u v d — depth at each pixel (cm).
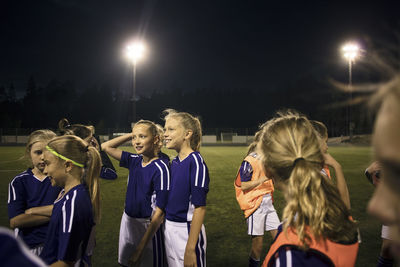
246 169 302
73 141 168
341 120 4275
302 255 87
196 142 240
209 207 614
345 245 90
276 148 104
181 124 232
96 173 180
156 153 255
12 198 215
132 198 247
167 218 229
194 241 204
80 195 158
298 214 91
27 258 43
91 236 182
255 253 310
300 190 93
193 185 212
